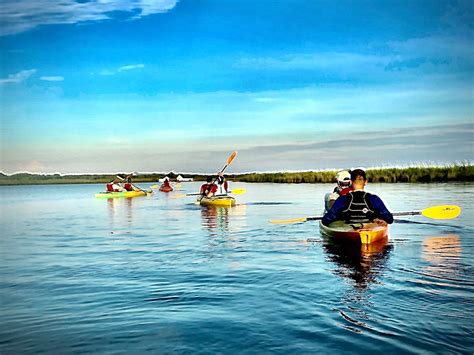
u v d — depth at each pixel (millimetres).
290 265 7996
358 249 9406
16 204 33312
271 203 24750
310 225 14492
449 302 5480
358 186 9914
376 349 4188
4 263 9289
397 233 11422
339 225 10414
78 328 5062
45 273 8164
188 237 12422
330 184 52500
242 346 4391
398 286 6250
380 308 5320
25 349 4504
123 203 29906
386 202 19906
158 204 27859
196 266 8234
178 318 5270
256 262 8398
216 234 12789
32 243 12273
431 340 4355
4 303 6176
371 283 6473
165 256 9461
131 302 6008
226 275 7383
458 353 4062
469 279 6590
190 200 32156
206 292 6367
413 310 5215
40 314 5629
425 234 11227
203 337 4648
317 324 4887
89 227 16062
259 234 12445
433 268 7352
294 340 4480
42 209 26781
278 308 5496
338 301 5660
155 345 4496
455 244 9711
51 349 4488
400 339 4391
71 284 7207
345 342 4371
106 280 7387
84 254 10164
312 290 6227
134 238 12648
